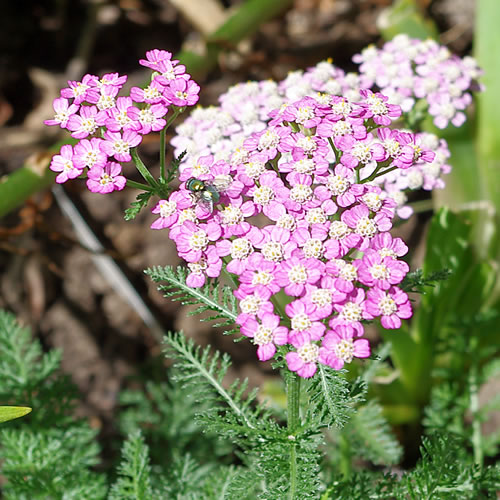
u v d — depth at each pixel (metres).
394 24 0.40
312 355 0.26
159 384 0.41
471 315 0.37
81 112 0.28
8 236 0.40
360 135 0.28
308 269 0.27
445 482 0.30
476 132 0.38
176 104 0.28
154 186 0.28
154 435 0.37
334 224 0.27
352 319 0.27
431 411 0.35
